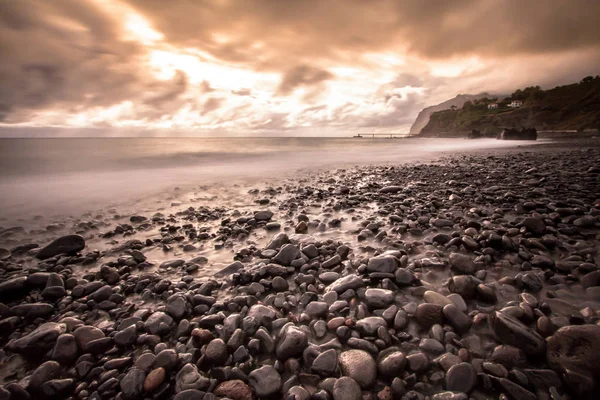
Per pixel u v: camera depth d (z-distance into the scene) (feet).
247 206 27.78
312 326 9.09
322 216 22.59
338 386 6.52
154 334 9.05
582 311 8.89
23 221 23.79
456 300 9.81
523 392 6.24
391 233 17.74
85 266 15.31
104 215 25.62
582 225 16.37
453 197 25.20
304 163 69.05
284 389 6.87
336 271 13.06
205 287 11.73
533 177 34.47
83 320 10.25
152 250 17.29
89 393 7.12
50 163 59.47
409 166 58.18
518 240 14.74
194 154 84.74
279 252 14.21
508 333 7.70
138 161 67.15
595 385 6.08
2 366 8.04
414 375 6.89
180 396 6.63
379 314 9.53
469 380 6.61
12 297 11.69
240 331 8.57
